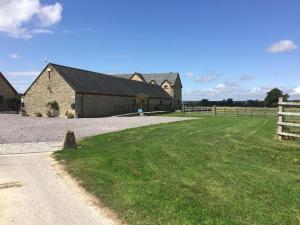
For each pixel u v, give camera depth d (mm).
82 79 48469
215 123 30688
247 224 6520
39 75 45812
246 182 9250
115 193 8656
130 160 12508
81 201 8172
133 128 25188
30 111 46594
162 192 8523
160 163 11805
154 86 77688
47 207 7754
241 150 14305
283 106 17906
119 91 54969
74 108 43562
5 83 57031
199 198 8016
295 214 7035
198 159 12375
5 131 23594
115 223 6793
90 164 12156
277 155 13203
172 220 6781
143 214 7164
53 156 14133
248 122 32156
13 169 11734
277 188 8703
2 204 7984
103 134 21406
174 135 20219
